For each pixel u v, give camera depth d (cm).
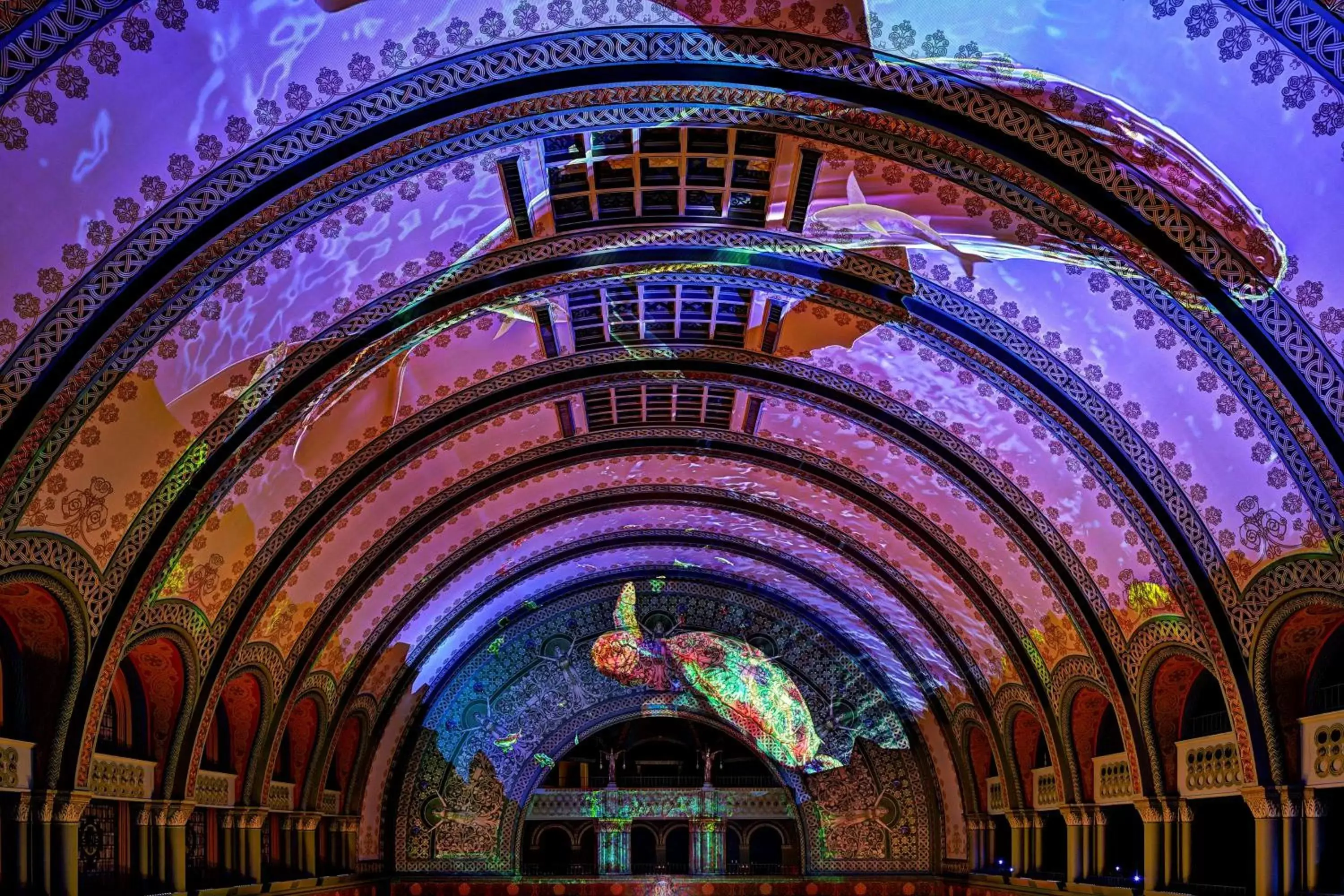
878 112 1121
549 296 1504
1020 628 2031
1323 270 1116
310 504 1709
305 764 2212
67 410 1203
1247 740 1487
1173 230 1143
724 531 2495
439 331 1504
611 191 1322
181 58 994
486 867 2656
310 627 1991
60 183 1052
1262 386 1238
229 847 1925
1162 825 1755
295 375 1426
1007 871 2448
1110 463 1480
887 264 1400
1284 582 1380
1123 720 1778
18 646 1374
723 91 1118
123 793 1567
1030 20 1011
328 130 1101
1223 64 995
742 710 2742
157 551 1432
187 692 1659
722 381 1772
